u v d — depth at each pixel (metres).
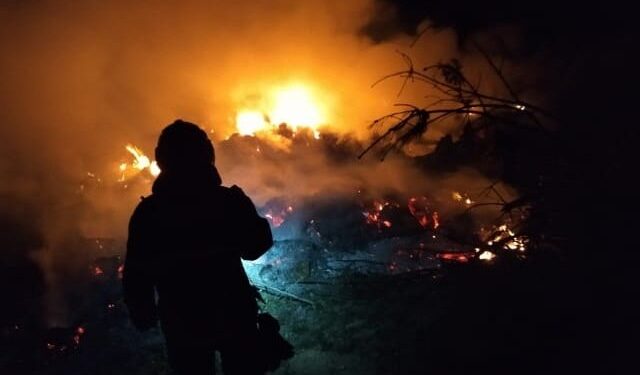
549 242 5.16
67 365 6.36
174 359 3.84
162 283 3.78
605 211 4.88
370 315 5.93
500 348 4.82
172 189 3.78
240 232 3.85
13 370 6.58
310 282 6.75
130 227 3.79
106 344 6.52
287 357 3.97
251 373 3.86
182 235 3.75
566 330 4.71
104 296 7.88
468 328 5.18
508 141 5.43
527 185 5.38
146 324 3.84
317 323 5.95
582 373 4.37
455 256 6.62
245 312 3.82
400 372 4.96
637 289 4.64
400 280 6.36
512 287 5.21
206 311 3.73
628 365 4.30
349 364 5.19
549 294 4.94
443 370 4.86
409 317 5.70
